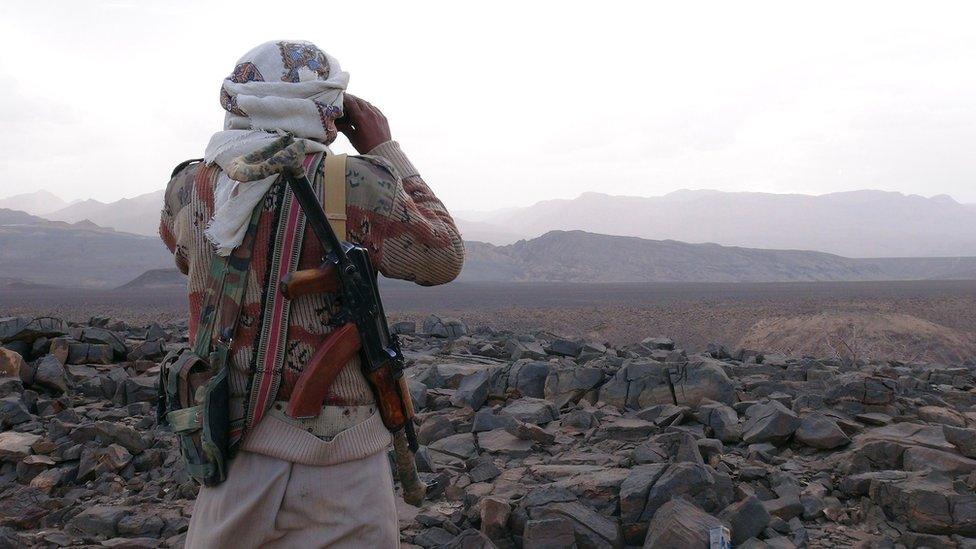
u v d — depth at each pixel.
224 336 1.63
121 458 4.70
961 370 7.45
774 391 5.77
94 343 7.28
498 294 123.75
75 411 5.82
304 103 1.71
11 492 4.39
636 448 4.33
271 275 1.63
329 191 1.66
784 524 3.55
